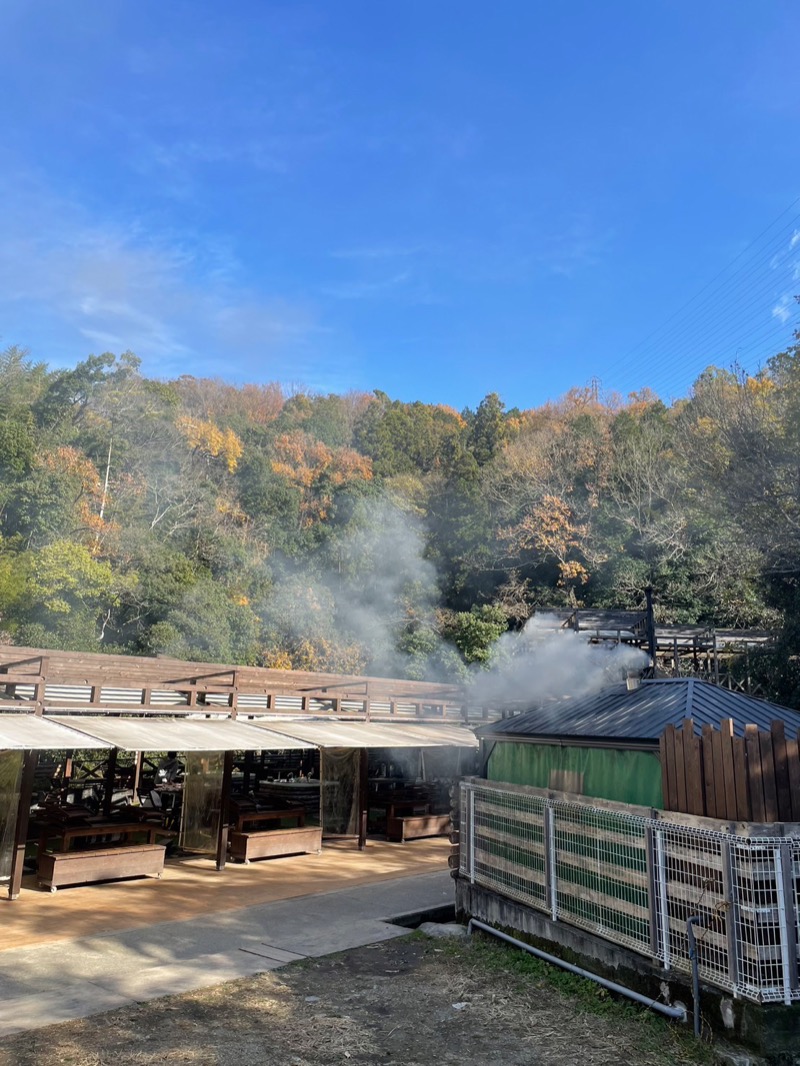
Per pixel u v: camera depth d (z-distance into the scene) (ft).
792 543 69.00
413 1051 17.54
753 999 16.38
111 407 148.05
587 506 131.75
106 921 30.27
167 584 113.91
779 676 72.02
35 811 47.01
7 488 107.55
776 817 17.22
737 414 75.66
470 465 165.17
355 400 295.69
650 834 20.01
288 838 46.73
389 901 33.45
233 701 50.19
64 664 42.16
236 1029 18.71
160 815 45.32
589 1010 20.04
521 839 26.30
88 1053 17.06
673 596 108.99
